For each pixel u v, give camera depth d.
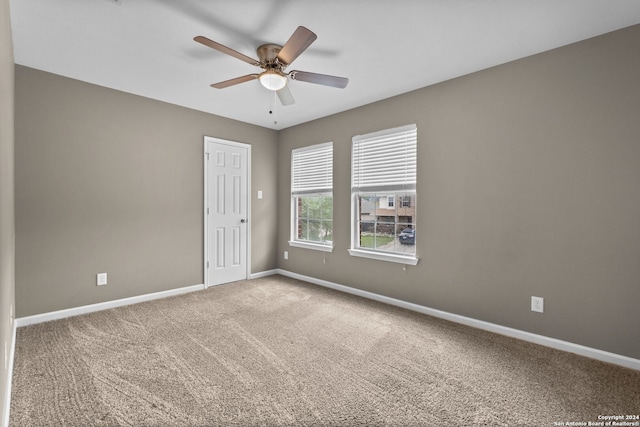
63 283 3.05
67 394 1.86
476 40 2.35
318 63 2.72
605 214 2.24
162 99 3.65
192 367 2.17
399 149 3.46
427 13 2.03
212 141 4.19
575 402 1.81
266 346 2.50
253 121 4.55
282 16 2.07
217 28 2.21
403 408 1.77
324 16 2.07
